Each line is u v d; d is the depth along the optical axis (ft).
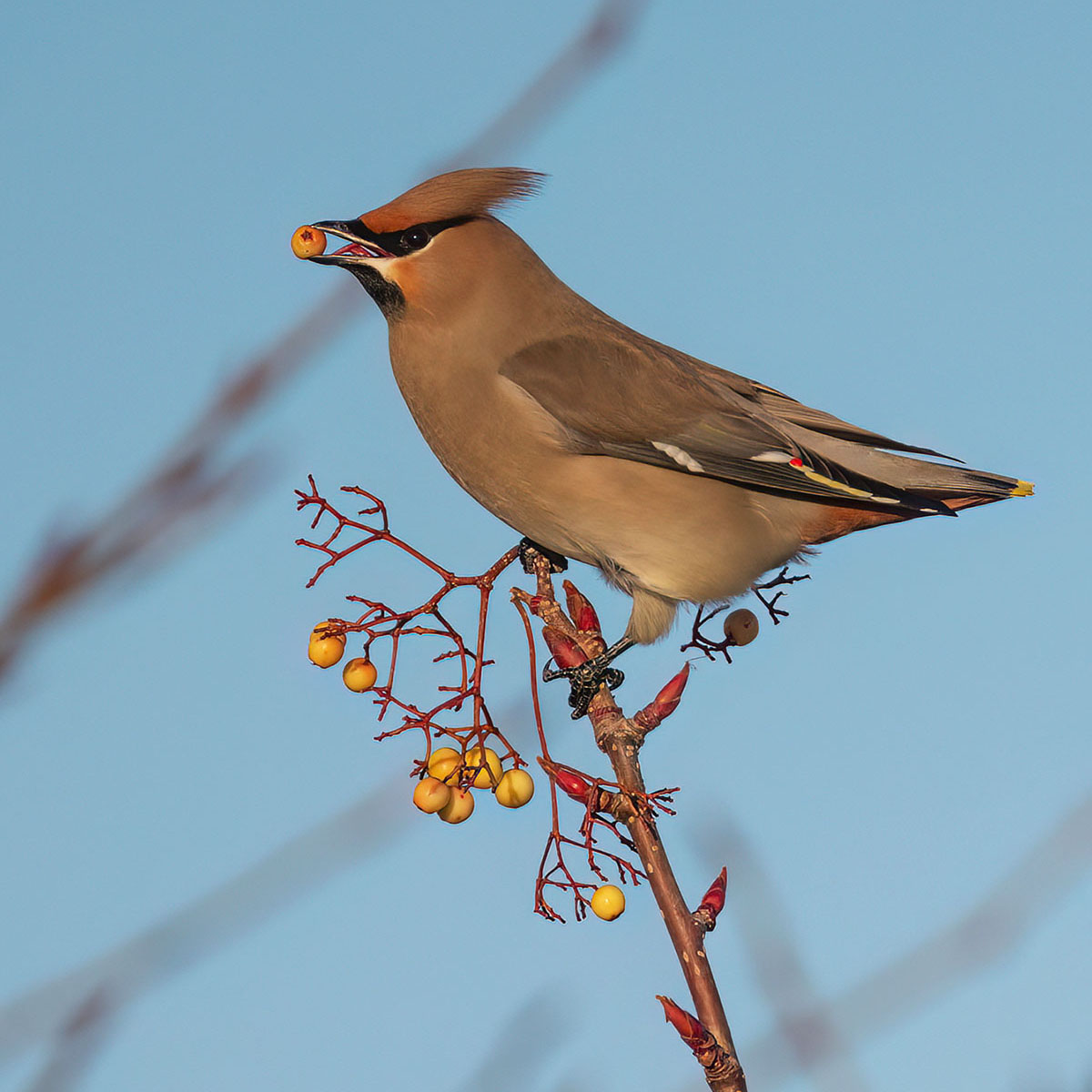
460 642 23.81
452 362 31.73
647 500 31.83
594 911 21.12
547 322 32.55
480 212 32.01
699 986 19.20
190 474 7.55
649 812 21.13
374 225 31.53
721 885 20.08
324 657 23.82
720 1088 17.71
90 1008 11.21
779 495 32.89
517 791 22.54
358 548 24.21
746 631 28.48
